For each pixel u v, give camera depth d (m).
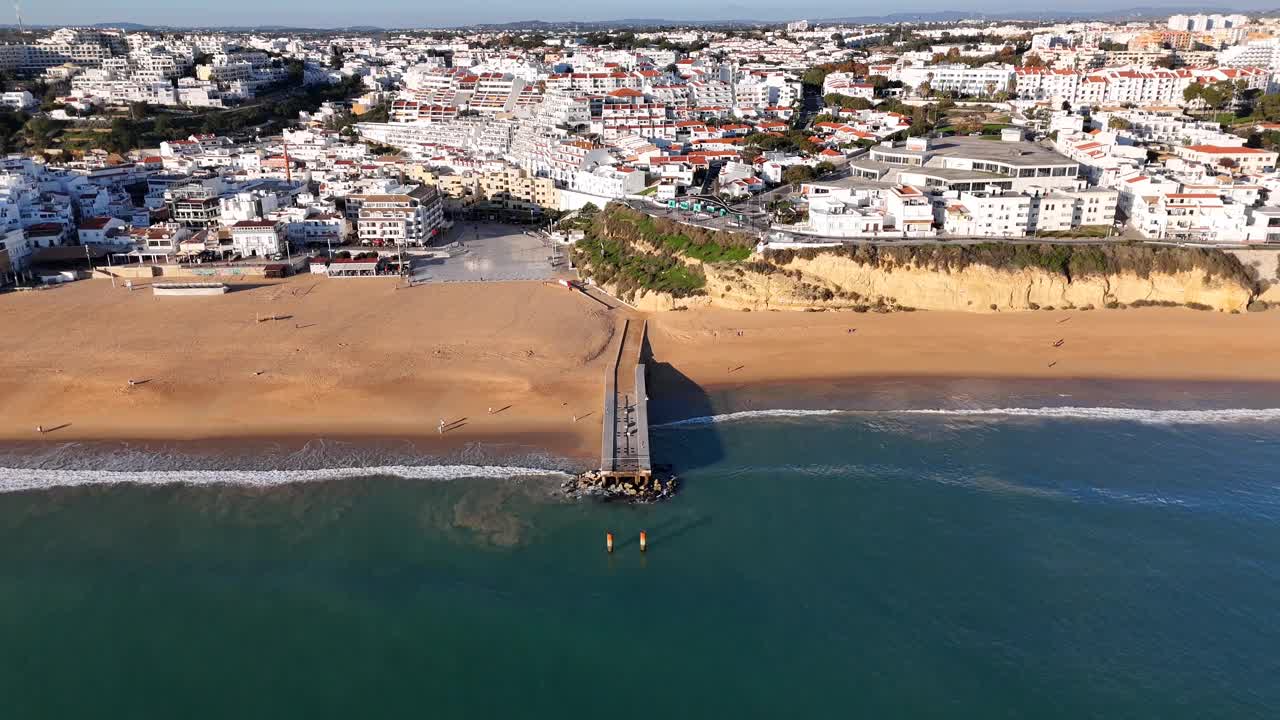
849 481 87.44
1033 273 125.50
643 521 81.44
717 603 71.62
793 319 124.38
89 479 88.25
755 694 63.00
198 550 77.56
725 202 162.50
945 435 96.06
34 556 76.75
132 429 97.50
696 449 93.69
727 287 129.50
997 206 138.12
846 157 195.62
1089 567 75.25
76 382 107.81
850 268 126.88
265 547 77.88
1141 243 130.38
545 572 74.81
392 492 85.94
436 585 73.25
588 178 191.88
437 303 136.88
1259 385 106.62
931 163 174.25
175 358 114.88
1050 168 158.38
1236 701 62.12
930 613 70.44
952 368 111.56
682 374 111.19
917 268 126.31
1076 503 83.75
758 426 98.62
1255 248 127.38
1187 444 93.88
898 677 64.56
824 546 78.12
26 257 159.75
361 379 108.50
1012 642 67.56
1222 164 172.88
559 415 100.19
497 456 92.06
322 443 94.62
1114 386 106.81
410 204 175.62
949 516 82.12
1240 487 86.06
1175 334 118.12
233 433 96.69
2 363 113.25
